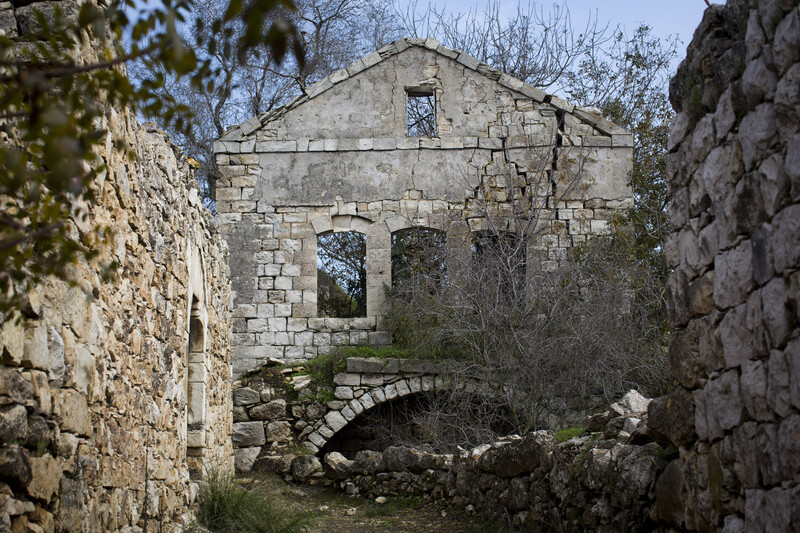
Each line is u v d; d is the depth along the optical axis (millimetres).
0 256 3197
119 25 3238
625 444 6859
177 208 9664
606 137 21031
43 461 4949
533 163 20750
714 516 5133
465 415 17062
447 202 20641
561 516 8133
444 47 21172
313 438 18125
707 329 5309
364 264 25547
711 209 5324
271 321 20062
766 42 4559
